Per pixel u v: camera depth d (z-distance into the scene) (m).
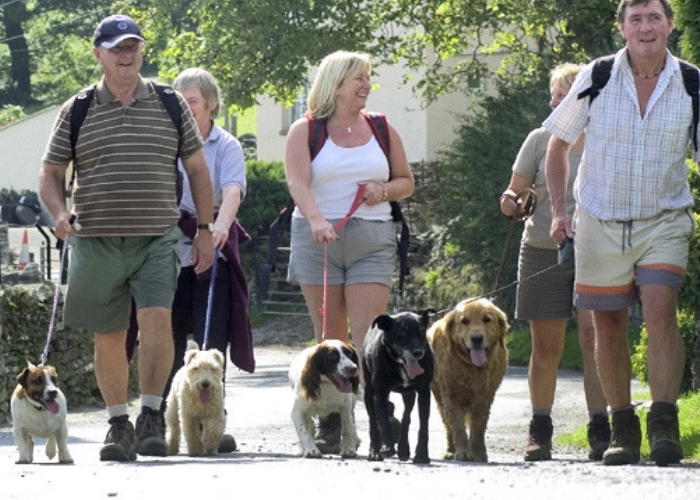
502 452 15.89
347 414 12.84
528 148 13.66
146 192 11.72
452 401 13.59
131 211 11.70
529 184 13.68
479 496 7.95
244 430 19.33
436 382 13.94
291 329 50.62
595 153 11.02
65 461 13.77
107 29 11.70
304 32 45.25
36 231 56.69
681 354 10.96
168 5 48.84
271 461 11.92
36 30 111.44
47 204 11.83
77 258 11.85
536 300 13.50
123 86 11.76
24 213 38.56
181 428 13.98
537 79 43.22
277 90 46.22
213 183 13.82
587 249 11.12
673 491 7.96
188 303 13.96
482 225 41.50
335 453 13.27
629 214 10.88
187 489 8.81
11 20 109.44
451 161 43.03
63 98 110.69
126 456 11.97
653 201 10.84
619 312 11.27
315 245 13.17
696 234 17.55
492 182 41.25
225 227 13.29
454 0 44.84
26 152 69.19
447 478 9.14
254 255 54.72
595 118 10.98
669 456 10.67
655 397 10.87
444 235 45.50
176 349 14.17
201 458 12.78
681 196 10.96
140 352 11.97
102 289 11.83
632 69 10.92
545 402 13.62
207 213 12.30
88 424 20.89
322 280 13.19
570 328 37.72
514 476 9.16
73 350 23.67
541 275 13.48
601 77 10.97
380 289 13.08
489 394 13.62
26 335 22.06
